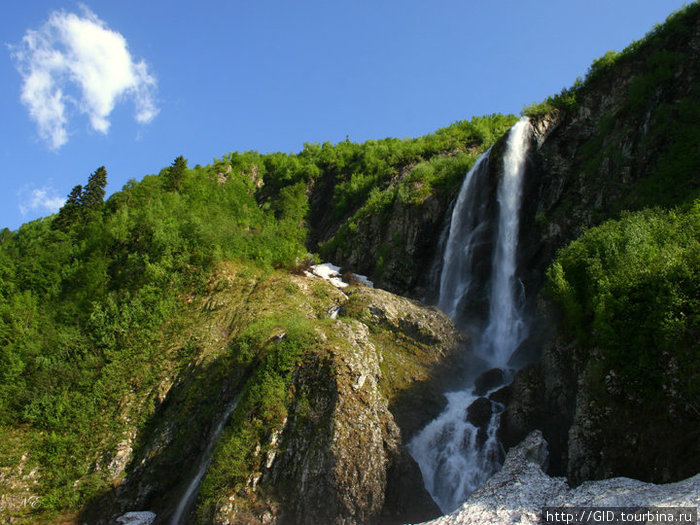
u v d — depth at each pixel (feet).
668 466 55.16
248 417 82.12
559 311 83.25
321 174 320.91
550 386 76.28
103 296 135.13
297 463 73.46
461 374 101.55
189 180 253.65
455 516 57.52
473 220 145.89
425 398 91.45
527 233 127.24
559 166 130.31
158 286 134.21
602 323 66.95
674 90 116.57
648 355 61.41
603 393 64.49
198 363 109.19
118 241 153.69
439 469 81.10
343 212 253.65
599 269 74.23
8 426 104.37
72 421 104.47
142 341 120.47
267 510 69.36
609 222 89.35
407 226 168.14
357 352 90.07
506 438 77.25
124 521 86.12
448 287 144.87
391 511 70.23
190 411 100.32
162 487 92.68
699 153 98.07
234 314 125.29
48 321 130.93
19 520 89.10
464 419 84.94
